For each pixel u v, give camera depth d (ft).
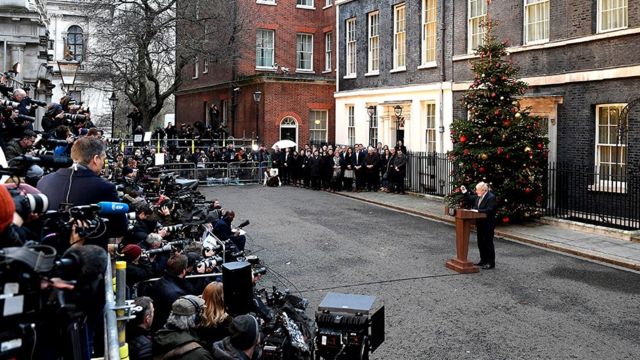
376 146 92.32
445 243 52.24
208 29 109.29
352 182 89.25
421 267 43.75
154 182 47.70
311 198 81.87
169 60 110.32
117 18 102.89
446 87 82.38
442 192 79.71
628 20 57.36
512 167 59.26
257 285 37.96
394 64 95.30
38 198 11.57
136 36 100.73
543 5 67.56
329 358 19.45
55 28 171.94
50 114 36.14
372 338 20.10
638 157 56.03
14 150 25.71
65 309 9.27
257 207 72.49
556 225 59.47
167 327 17.04
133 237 26.84
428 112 88.63
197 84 145.38
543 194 61.72
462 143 61.16
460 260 42.73
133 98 112.37
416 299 35.94
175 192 43.96
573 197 61.36
